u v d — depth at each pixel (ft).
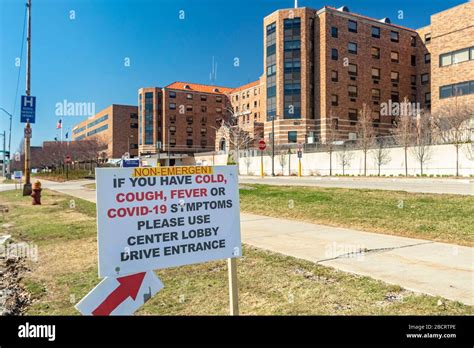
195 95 302.66
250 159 166.61
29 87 66.85
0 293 15.65
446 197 37.63
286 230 28.37
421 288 14.28
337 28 174.70
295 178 110.83
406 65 195.62
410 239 23.50
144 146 295.69
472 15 123.65
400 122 130.72
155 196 10.26
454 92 127.85
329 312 12.50
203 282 16.25
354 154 116.57
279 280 16.08
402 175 100.58
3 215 42.70
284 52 176.76
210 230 10.94
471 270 16.51
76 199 59.77
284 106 176.04
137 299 9.92
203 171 10.96
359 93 179.11
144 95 297.33
